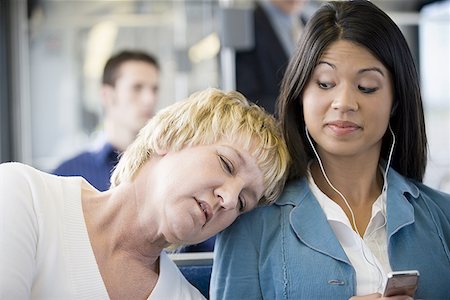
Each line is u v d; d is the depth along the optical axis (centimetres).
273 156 102
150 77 250
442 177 277
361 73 100
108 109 247
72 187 105
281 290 99
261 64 279
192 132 98
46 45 316
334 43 101
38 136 319
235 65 280
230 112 101
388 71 104
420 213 108
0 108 313
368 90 102
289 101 109
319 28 103
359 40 100
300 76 105
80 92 319
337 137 101
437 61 311
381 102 102
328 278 98
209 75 310
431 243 104
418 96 111
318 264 99
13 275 91
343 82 100
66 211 100
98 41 316
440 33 311
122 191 102
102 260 101
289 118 111
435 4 311
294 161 111
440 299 101
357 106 100
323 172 109
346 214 108
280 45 280
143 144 102
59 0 314
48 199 100
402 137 113
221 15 274
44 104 318
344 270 99
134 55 254
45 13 314
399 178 110
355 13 102
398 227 103
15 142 316
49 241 97
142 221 100
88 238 99
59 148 320
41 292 95
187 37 311
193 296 106
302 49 106
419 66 311
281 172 104
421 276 101
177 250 127
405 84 106
